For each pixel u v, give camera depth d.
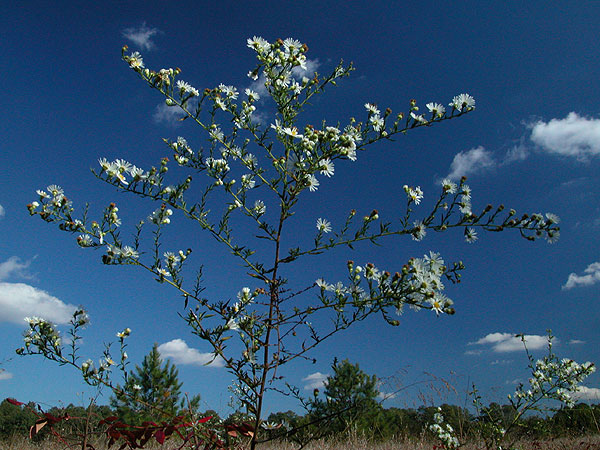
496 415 4.59
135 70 2.76
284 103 2.84
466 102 2.73
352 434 4.73
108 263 2.44
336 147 2.62
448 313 2.06
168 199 2.57
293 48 2.91
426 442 5.37
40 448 3.43
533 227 2.49
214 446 1.92
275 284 2.49
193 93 2.87
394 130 2.81
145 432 1.67
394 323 2.17
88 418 1.84
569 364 4.50
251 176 2.88
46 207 2.46
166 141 2.88
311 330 2.38
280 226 2.63
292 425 2.53
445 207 2.58
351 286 2.35
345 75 2.92
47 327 2.36
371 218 2.58
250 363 2.39
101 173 2.54
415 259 2.16
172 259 2.52
